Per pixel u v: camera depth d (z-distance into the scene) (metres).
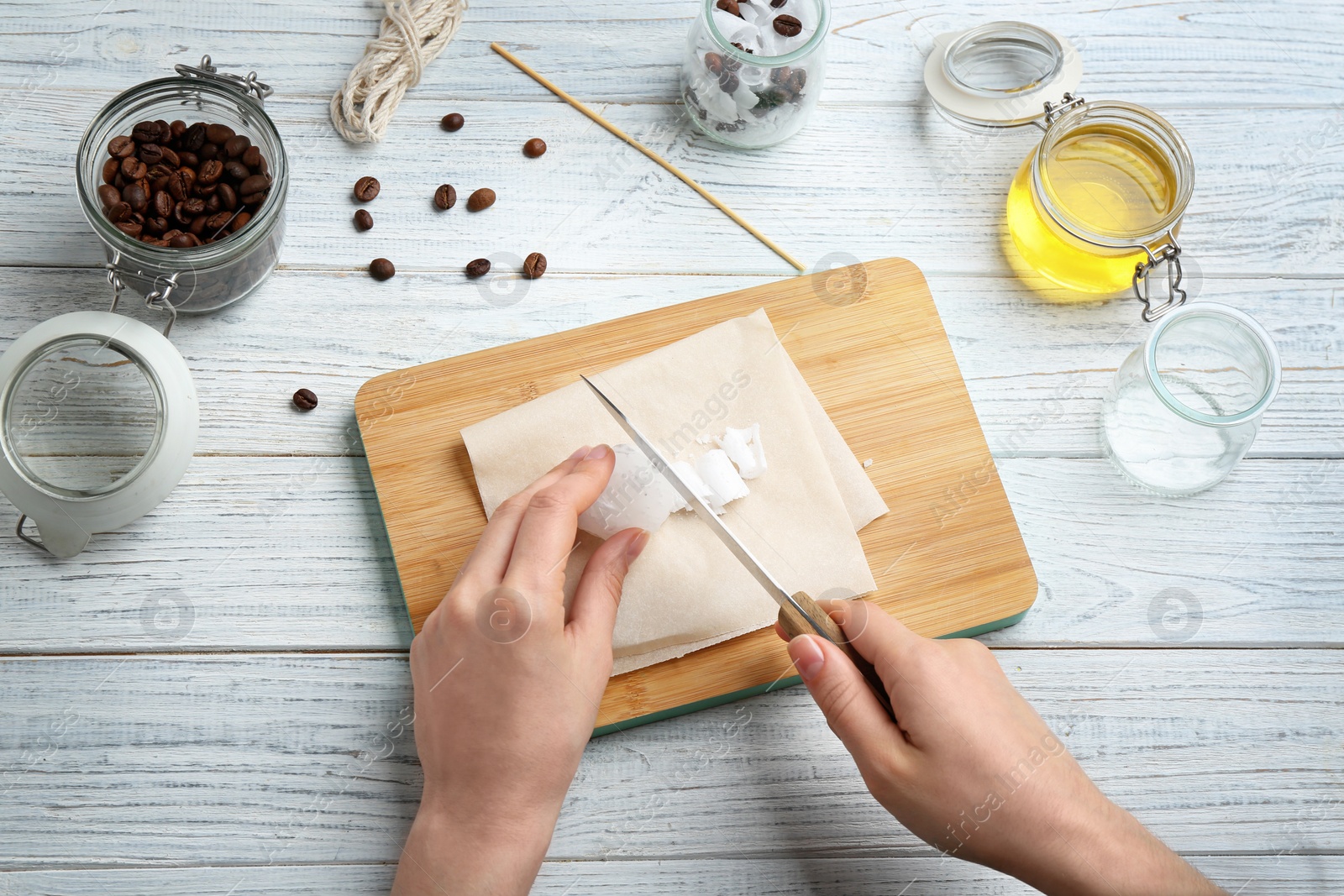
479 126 1.16
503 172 1.15
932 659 0.89
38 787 0.98
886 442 1.07
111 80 1.13
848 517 1.01
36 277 1.08
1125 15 1.22
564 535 0.89
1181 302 1.03
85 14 1.13
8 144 1.10
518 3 1.18
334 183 1.13
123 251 0.95
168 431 0.96
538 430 1.03
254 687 1.01
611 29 1.19
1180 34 1.22
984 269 1.15
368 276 1.11
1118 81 1.21
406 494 1.03
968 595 1.03
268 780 1.00
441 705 0.89
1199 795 1.03
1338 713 1.05
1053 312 1.14
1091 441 1.11
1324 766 1.04
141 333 0.96
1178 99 1.21
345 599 1.04
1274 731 1.04
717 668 0.99
